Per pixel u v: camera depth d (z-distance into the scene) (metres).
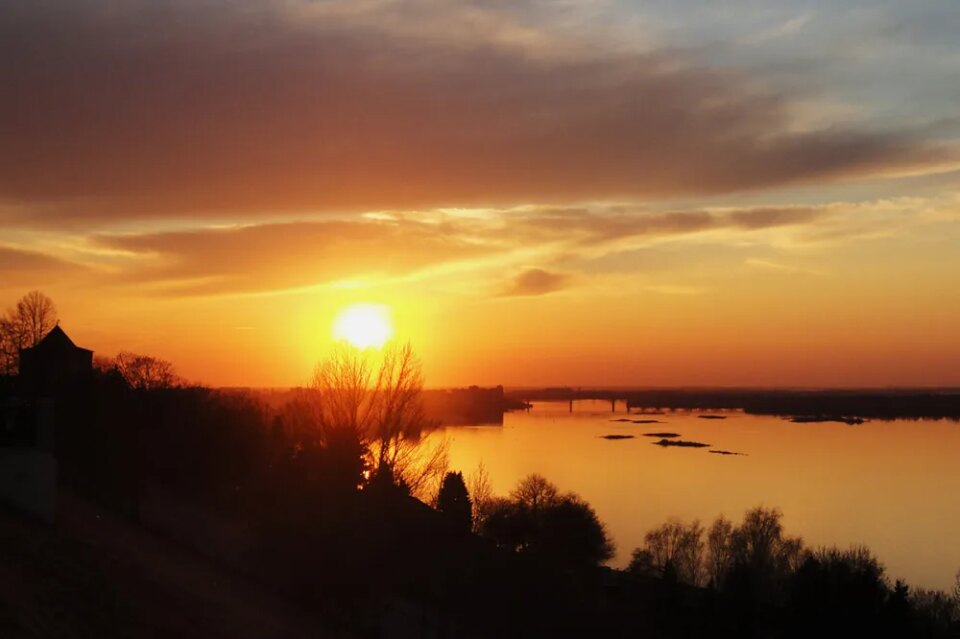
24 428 52.56
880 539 112.88
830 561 79.31
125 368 104.69
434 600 57.59
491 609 59.50
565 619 62.16
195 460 73.38
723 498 146.38
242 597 52.00
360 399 65.31
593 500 142.88
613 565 102.06
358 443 63.00
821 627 67.38
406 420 67.06
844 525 122.06
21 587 33.34
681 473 178.62
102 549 46.53
